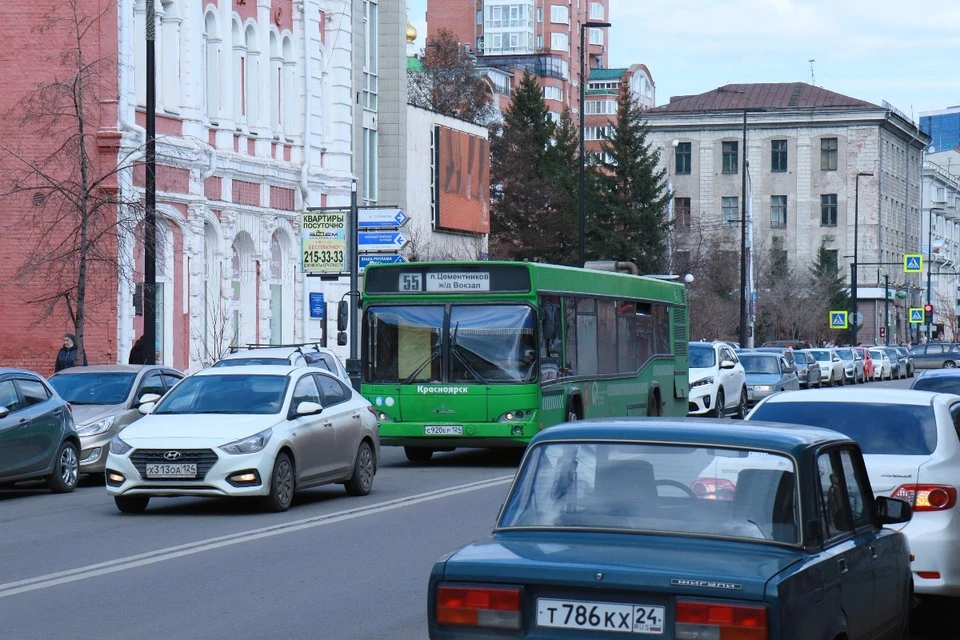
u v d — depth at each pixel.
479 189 87.81
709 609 7.70
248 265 55.75
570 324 31.89
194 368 49.91
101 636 12.55
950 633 13.48
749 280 89.81
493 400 29.77
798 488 8.58
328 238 53.47
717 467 8.73
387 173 74.69
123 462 21.73
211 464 21.48
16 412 24.97
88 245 38.00
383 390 30.36
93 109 44.47
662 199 109.44
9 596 14.58
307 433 22.95
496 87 164.25
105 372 29.45
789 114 146.38
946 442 13.59
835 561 8.62
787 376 57.44
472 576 8.21
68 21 44.81
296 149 60.03
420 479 28.19
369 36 72.81
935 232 180.62
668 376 39.81
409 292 30.52
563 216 109.25
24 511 22.89
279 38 58.34
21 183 41.75
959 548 12.99
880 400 14.26
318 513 22.06
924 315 130.75
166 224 41.81
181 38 49.59
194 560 17.09
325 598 14.52
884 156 148.12
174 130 49.25
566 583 7.97
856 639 9.05
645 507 8.64
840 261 145.88
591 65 193.00
